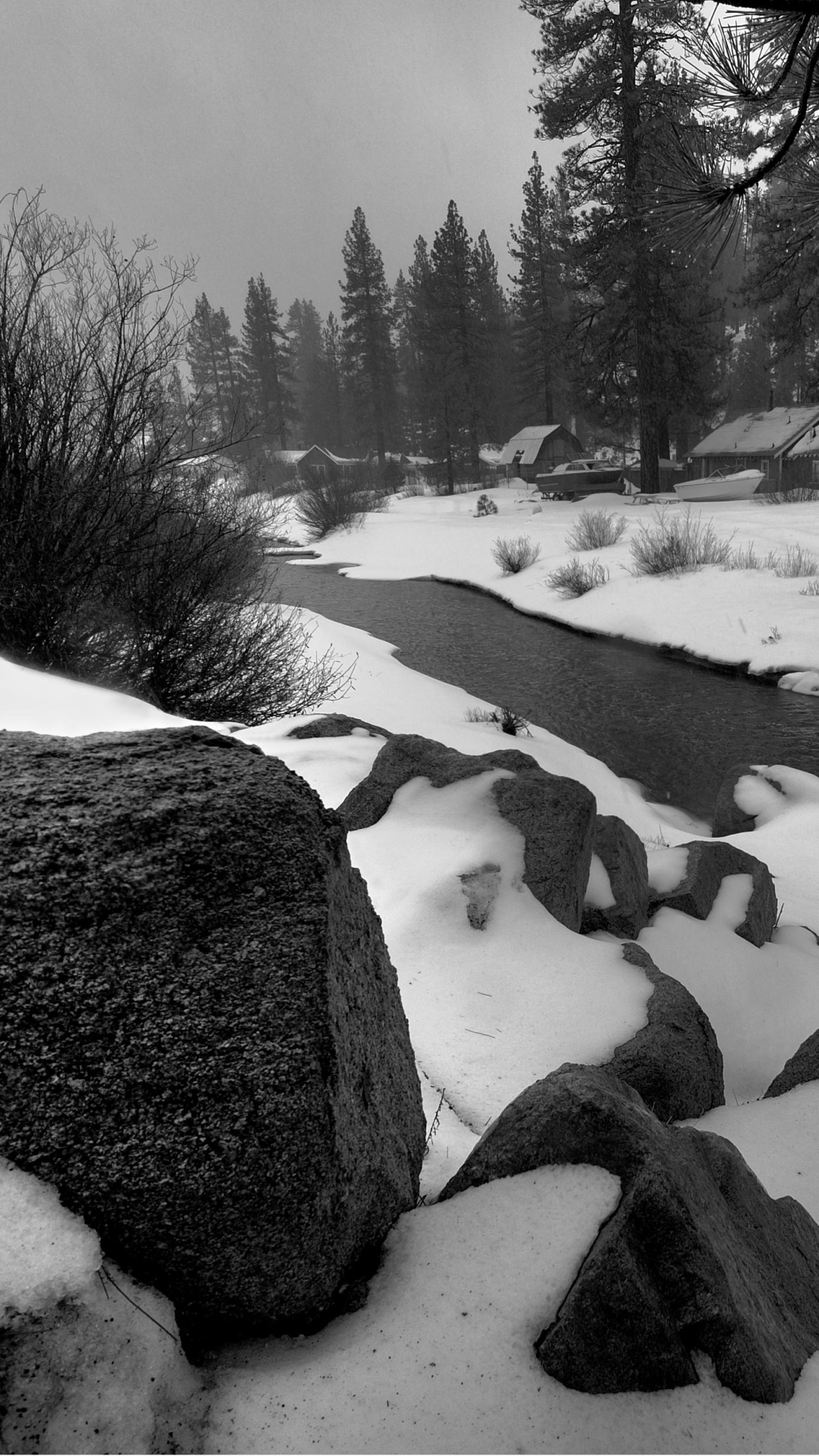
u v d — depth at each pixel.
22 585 6.79
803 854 7.80
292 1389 1.23
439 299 67.94
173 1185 1.20
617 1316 1.36
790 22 3.80
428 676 16.05
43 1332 1.05
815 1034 3.57
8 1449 1.00
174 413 7.91
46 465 6.98
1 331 6.75
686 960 4.38
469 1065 2.86
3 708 1.75
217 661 9.14
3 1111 1.16
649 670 17.70
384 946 1.89
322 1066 1.31
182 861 1.27
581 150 35.25
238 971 1.27
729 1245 1.60
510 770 4.63
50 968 1.19
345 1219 1.37
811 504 33.78
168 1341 1.18
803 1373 1.50
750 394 77.62
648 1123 1.70
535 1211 1.54
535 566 28.67
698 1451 1.26
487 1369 1.29
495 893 3.74
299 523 50.91
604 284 40.00
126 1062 1.20
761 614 18.92
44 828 1.24
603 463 54.91
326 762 6.03
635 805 10.06
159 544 7.98
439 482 68.75
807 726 13.68
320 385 105.62
